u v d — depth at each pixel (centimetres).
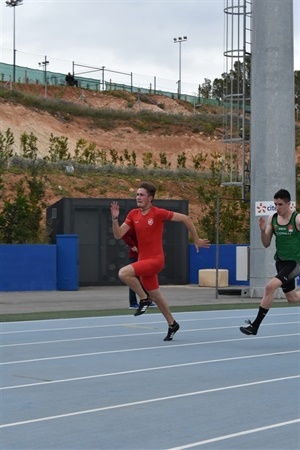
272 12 4103
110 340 2323
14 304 3731
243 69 4600
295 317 3117
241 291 4300
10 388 1553
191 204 8631
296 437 1168
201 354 2038
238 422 1266
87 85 14138
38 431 1201
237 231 6694
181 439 1153
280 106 4103
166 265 5447
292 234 2017
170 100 14838
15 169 7919
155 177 9038
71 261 4881
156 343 2258
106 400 1437
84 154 9400
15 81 13125
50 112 11269
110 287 5181
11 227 5431
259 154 4144
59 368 1798
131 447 1108
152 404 1403
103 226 5259
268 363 1892
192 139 12069
